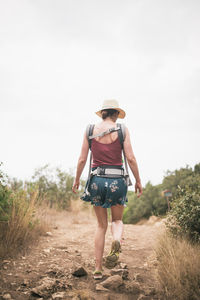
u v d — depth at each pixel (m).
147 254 3.30
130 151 2.45
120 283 2.24
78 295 2.01
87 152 2.60
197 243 3.03
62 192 8.73
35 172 8.80
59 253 3.13
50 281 2.18
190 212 3.26
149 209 13.64
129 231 5.11
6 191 3.29
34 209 4.05
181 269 2.22
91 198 2.48
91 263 2.85
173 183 11.74
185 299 1.99
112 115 2.68
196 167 11.30
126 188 2.46
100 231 2.51
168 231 3.49
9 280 2.21
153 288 2.18
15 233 3.18
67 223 6.01
